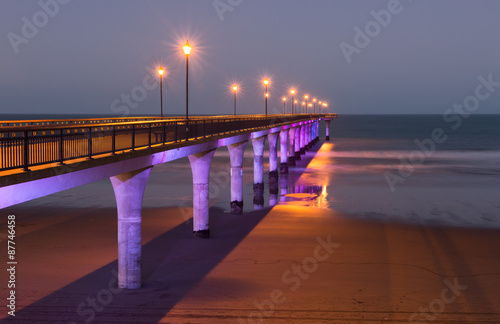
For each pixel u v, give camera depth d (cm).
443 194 4316
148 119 3891
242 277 2086
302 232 2909
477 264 2311
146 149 1917
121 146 1767
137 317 1652
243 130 3588
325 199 4097
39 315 1648
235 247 2580
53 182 1335
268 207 3753
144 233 2884
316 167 6556
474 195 4266
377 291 1927
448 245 2645
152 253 2469
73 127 1455
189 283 2011
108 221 3167
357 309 1741
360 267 2236
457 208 3688
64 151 1420
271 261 2323
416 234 2881
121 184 1933
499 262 2345
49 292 1875
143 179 1962
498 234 2894
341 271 2172
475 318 1680
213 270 2188
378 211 3562
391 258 2389
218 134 2970
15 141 1238
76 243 2616
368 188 4678
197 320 1636
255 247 2573
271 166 5244
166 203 3844
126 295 1862
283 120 5644
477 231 2967
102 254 2408
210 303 1788
